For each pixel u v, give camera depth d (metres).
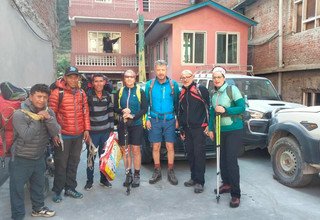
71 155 4.54
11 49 6.74
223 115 4.28
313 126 4.53
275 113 5.65
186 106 4.73
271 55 13.26
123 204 4.36
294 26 11.64
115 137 4.78
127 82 4.84
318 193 4.73
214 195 4.67
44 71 10.77
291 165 4.97
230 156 4.27
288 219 3.87
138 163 5.10
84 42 21.94
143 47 17.92
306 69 10.84
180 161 6.62
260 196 4.61
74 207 4.27
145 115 5.03
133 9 21.48
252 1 14.63
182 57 14.90
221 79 4.37
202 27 14.84
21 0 7.50
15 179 3.62
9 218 3.90
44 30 10.78
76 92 4.43
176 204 4.35
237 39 14.99
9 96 3.87
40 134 3.63
